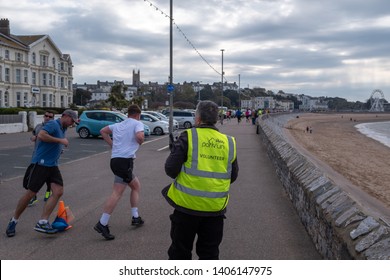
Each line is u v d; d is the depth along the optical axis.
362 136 51.09
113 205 6.08
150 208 7.87
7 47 59.25
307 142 35.19
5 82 58.84
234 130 36.59
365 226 4.03
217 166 3.95
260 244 5.79
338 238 4.37
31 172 6.21
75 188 9.88
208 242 4.05
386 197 12.27
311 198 5.96
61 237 6.16
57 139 6.16
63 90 74.81
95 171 12.62
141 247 5.70
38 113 38.78
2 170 12.71
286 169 9.30
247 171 12.52
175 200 3.94
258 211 7.63
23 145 21.02
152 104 99.06
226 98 118.25
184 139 3.96
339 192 5.32
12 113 34.44
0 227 6.66
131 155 6.31
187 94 109.69
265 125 27.00
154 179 11.13
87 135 26.30
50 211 6.29
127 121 6.49
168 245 5.78
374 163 23.05
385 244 3.58
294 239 6.00
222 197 3.95
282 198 8.75
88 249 5.63
